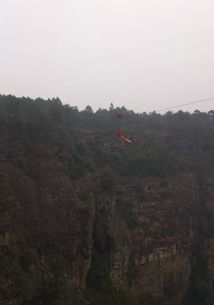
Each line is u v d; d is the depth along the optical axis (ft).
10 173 158.20
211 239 270.26
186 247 253.44
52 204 164.25
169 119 360.07
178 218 254.06
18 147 174.29
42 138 187.93
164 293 231.71
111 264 194.29
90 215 175.73
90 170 214.69
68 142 207.00
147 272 222.48
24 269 132.57
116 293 180.75
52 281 139.03
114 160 261.85
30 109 216.54
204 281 253.44
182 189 268.41
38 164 174.60
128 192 237.86
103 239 194.49
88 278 177.78
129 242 212.02
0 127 178.60
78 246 165.48
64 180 177.58
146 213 237.86
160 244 233.14
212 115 389.19
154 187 253.44
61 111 266.98
